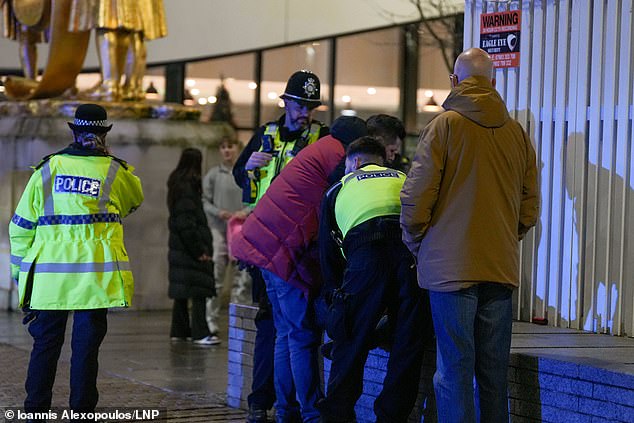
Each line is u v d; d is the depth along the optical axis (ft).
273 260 63.05
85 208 63.10
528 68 67.72
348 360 57.36
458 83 54.19
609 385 49.88
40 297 62.39
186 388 82.64
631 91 62.39
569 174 65.36
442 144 52.47
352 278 57.11
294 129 69.46
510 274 53.01
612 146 63.21
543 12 67.10
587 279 64.23
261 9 160.97
